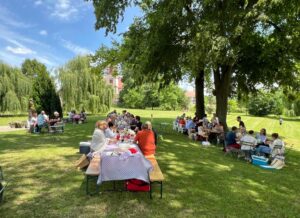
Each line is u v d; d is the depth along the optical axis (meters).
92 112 31.94
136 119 13.92
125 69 21.61
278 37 14.06
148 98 69.31
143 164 5.78
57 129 16.39
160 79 17.91
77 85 30.75
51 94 22.59
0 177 6.14
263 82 17.45
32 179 6.95
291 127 30.81
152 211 5.26
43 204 5.44
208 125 15.13
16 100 29.38
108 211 5.20
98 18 14.09
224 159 10.27
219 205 5.70
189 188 6.68
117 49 21.36
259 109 55.22
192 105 79.56
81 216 4.96
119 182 6.80
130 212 5.18
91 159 7.05
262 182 7.47
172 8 13.20
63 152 10.27
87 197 5.84
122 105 73.69
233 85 19.17
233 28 12.62
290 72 15.93
